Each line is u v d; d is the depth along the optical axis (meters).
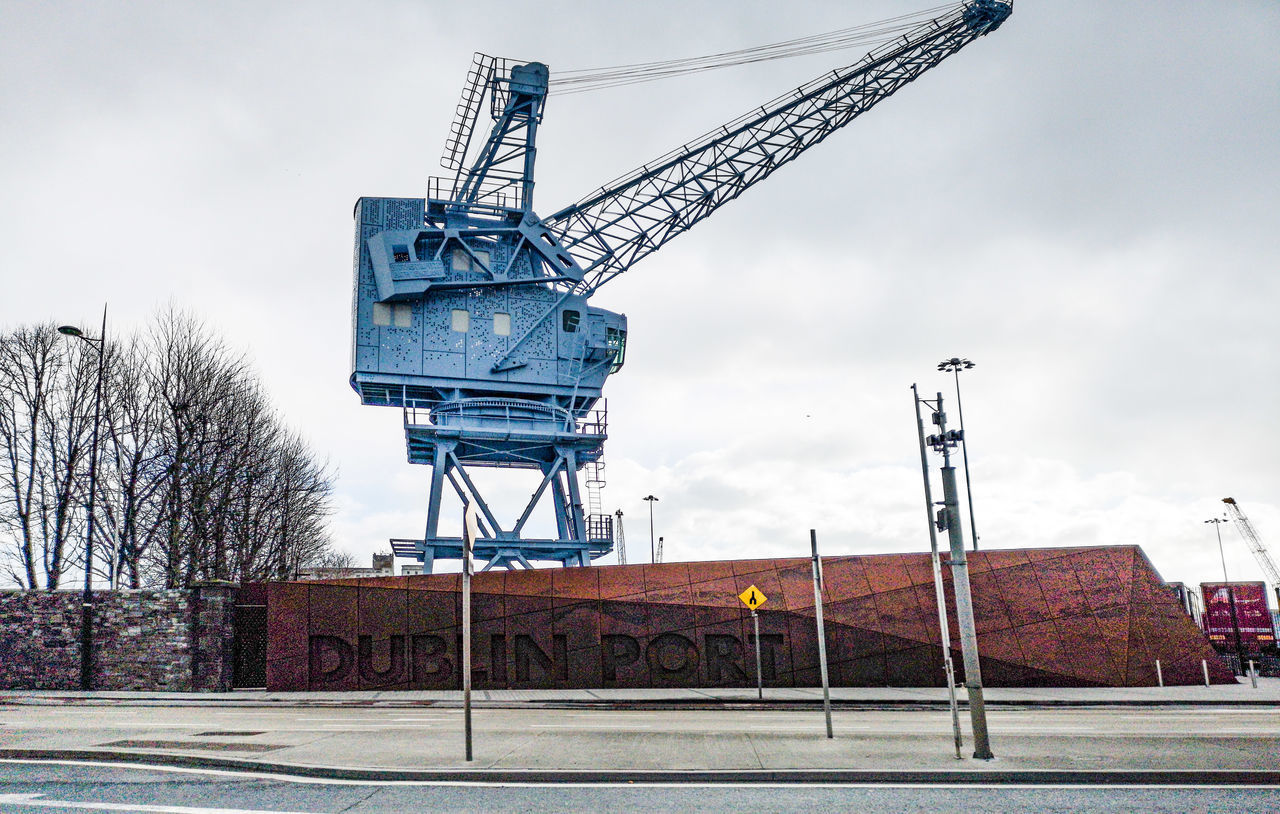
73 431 39.09
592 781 11.71
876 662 31.53
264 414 46.00
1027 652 31.16
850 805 9.92
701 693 28.66
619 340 45.56
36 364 39.38
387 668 31.33
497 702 25.73
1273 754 13.10
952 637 31.64
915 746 14.36
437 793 10.79
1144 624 31.52
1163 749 13.71
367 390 42.19
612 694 28.50
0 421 38.38
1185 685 30.55
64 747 14.10
